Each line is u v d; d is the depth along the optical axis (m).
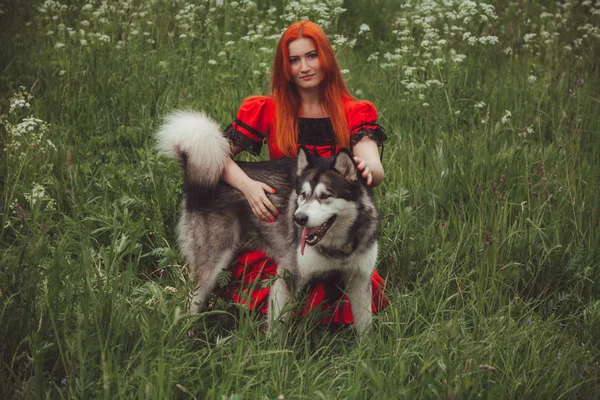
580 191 4.51
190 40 7.21
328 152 3.64
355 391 2.54
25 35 7.45
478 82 6.45
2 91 5.98
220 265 3.63
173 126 3.63
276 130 3.64
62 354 2.48
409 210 4.18
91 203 4.27
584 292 3.80
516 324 3.29
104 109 5.76
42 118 5.48
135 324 2.82
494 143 5.20
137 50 7.17
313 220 3.06
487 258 3.69
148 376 2.50
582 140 5.54
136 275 3.85
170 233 4.23
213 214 3.62
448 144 4.98
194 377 2.60
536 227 3.99
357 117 3.60
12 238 3.83
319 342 3.26
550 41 7.44
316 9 6.80
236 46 7.29
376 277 3.73
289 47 3.46
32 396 2.43
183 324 2.96
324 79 3.55
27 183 4.35
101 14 7.80
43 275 2.94
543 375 2.82
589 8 8.49
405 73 6.12
